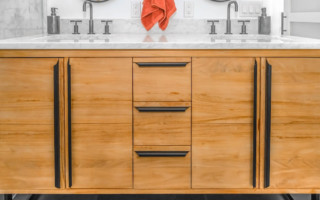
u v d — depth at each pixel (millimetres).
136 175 1692
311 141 1677
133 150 1680
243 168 1691
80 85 1638
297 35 2344
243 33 2344
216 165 1689
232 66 1635
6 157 1670
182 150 1681
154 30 2426
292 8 2420
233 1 2320
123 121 1663
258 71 1636
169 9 2344
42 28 2441
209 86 1646
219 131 1672
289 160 1688
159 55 1626
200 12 2445
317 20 2021
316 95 1650
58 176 1675
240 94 1650
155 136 1673
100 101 1648
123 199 1943
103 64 1629
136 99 1649
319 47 1604
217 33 2424
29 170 1682
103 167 1688
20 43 1592
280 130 1669
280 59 1631
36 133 1661
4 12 1851
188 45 1605
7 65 1618
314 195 1815
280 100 1652
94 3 2422
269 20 2326
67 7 2424
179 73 1637
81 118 1656
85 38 2264
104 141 1673
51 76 1631
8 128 1653
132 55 1624
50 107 1648
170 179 1696
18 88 1633
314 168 1694
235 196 1984
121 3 2428
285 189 1707
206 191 1704
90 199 1942
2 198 1828
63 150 1675
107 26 2354
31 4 2232
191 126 1668
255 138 1660
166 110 1644
